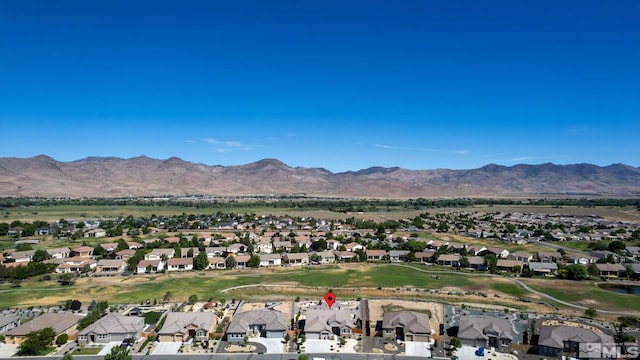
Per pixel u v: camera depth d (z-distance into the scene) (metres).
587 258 164.62
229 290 125.44
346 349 83.56
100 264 155.00
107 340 86.38
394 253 176.75
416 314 93.06
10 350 82.56
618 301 114.69
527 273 145.62
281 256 173.50
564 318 101.31
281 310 106.56
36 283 132.88
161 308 107.88
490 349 82.81
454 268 159.38
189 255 169.00
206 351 82.50
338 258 174.25
